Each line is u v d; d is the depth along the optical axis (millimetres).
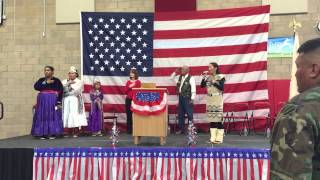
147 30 10805
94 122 9711
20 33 11648
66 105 9312
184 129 9625
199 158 6594
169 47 10688
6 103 11648
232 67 10398
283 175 1896
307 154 1876
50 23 11539
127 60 10844
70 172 6844
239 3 10805
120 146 7305
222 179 6512
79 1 11391
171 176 6629
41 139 8844
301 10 10500
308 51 2049
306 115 1910
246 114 10211
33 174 6938
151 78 10742
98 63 10914
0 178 7070
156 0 10961
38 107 9047
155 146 7219
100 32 10953
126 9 11234
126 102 10031
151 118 7414
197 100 10477
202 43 10555
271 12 10641
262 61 10281
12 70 11648
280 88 10297
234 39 10430
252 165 6445
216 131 7746
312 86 2043
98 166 6797
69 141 8344
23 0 11641
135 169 6707
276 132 1980
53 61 11500
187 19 10648
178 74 10516
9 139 9000
